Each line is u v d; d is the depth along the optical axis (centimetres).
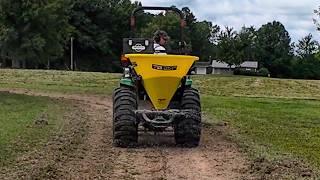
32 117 1575
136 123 1071
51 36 2727
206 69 10625
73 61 9900
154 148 1073
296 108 2294
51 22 2694
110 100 2411
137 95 1109
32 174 809
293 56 11581
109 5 10419
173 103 1141
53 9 2650
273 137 1255
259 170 861
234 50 10156
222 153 1021
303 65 11212
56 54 2816
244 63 10806
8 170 839
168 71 1063
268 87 4778
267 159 937
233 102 2538
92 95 2725
